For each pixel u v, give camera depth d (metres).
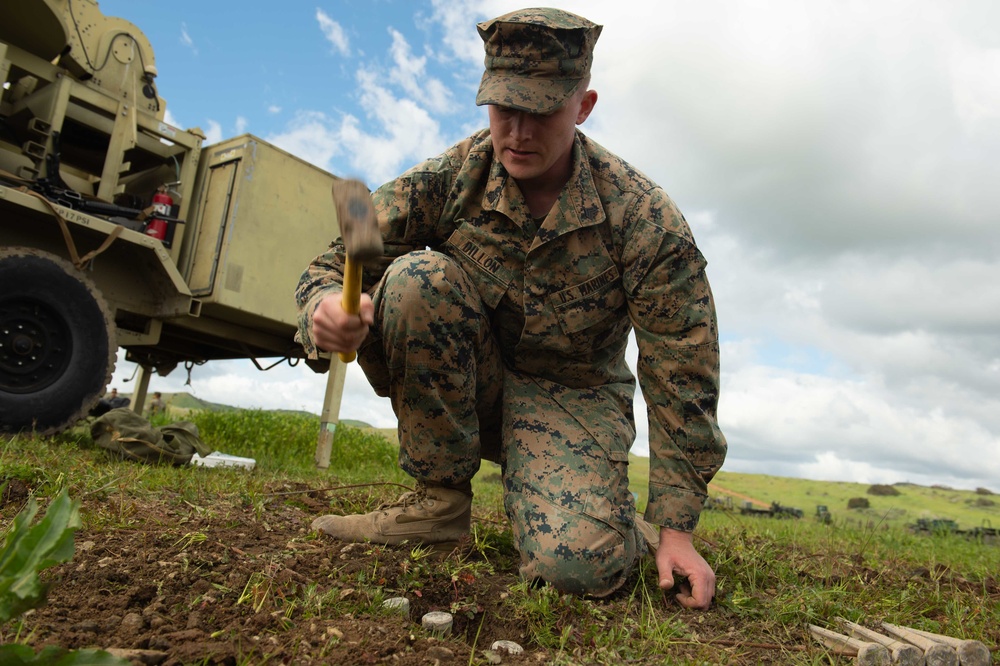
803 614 2.04
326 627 1.59
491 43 2.00
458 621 1.85
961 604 2.33
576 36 1.96
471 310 2.17
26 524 1.18
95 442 4.36
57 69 4.91
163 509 2.50
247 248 5.40
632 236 2.15
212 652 1.40
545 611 1.85
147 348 6.91
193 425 4.72
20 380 4.35
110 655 1.10
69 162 5.68
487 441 2.62
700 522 4.12
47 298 4.37
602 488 2.15
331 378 6.09
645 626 1.85
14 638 1.39
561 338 2.28
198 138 5.55
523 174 2.05
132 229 5.04
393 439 9.33
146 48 5.50
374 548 2.12
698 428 2.14
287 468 5.10
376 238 1.39
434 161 2.28
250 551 2.05
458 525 2.32
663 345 2.15
